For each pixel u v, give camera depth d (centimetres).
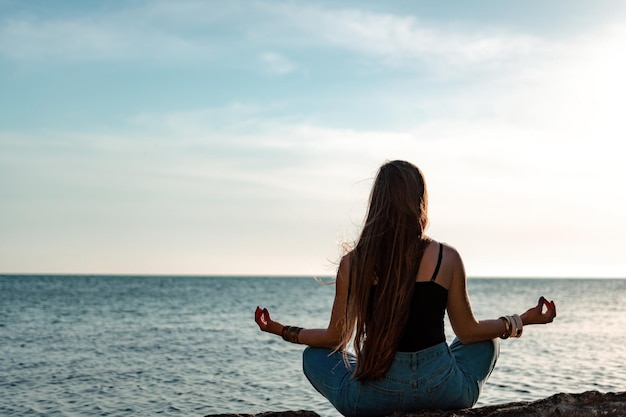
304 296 6819
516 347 1855
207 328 2577
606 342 2017
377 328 340
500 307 4622
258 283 13475
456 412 358
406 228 340
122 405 978
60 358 1564
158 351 1736
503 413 356
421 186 349
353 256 349
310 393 1083
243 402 1004
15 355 1619
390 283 337
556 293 8525
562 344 1950
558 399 381
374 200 349
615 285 14588
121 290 7806
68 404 986
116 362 1491
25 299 5131
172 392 1092
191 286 10350
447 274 341
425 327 342
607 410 359
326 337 370
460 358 372
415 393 346
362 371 348
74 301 4900
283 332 386
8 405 975
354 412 362
